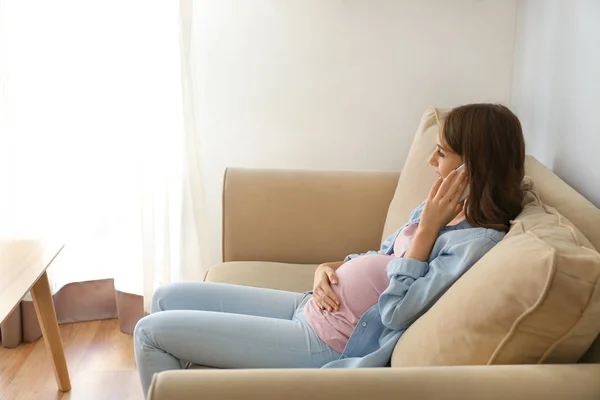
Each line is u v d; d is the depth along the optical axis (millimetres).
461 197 1497
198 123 2508
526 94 2307
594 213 1350
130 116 2434
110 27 2398
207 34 2547
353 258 1719
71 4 2389
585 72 1727
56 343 2107
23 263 1871
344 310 1514
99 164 2533
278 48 2553
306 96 2590
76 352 2410
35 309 2191
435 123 2070
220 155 2650
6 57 2316
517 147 1394
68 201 2549
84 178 2541
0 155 2377
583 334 1054
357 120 2604
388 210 2082
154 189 2457
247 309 1701
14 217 2414
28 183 2445
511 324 1069
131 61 2379
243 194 2133
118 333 2566
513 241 1172
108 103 2473
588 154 1699
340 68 2561
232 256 2148
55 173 2504
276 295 1743
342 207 2143
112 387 2184
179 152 2541
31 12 2359
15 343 2420
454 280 1316
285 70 2570
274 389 986
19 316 2412
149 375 1479
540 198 1492
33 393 2135
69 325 2623
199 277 2564
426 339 1197
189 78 2398
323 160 2646
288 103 2598
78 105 2475
